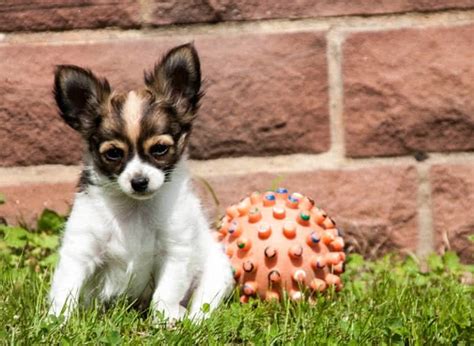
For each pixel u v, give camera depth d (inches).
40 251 224.5
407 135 233.6
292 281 191.2
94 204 183.5
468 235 234.5
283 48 233.3
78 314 170.2
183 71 191.5
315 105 233.9
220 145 235.1
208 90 233.5
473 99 231.9
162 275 185.5
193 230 187.8
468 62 231.8
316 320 172.9
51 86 235.8
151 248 185.6
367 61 232.5
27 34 235.5
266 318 179.6
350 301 191.0
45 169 238.5
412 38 231.9
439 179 234.1
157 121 182.4
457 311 177.0
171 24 234.2
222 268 192.5
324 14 232.7
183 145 188.5
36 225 239.5
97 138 182.7
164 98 188.9
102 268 187.6
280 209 195.8
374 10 232.1
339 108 234.1
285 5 232.7
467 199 234.1
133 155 180.2
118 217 183.8
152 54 234.5
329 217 218.4
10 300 179.0
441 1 231.8
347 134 234.2
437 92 232.4
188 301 197.0
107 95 187.6
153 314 176.2
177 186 186.7
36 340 154.3
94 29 235.1
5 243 225.0
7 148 237.6
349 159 235.1
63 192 238.1
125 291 187.6
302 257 191.8
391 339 163.5
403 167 234.4
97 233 182.7
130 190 176.6
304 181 235.3
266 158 235.8
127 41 234.5
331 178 235.1
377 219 235.3
